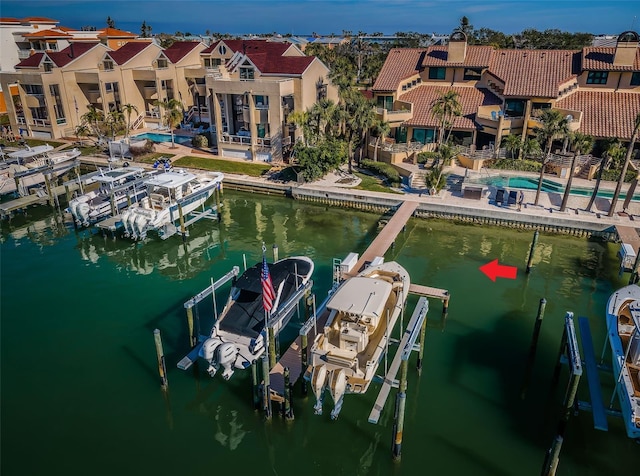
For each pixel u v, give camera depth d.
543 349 21.41
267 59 47.69
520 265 28.98
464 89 47.72
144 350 21.22
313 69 46.62
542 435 17.05
